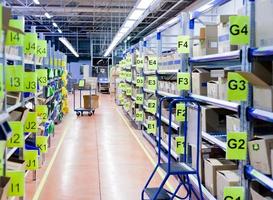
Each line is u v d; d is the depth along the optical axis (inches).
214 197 149.3
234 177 138.9
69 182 209.5
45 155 261.3
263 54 109.7
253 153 120.0
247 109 122.7
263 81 111.6
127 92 470.0
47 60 303.3
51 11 576.4
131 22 393.7
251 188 123.3
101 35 1033.5
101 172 231.1
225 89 145.3
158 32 282.5
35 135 212.8
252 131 123.5
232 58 135.0
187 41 194.2
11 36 133.3
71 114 538.6
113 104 697.6
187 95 195.5
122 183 208.8
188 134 161.0
